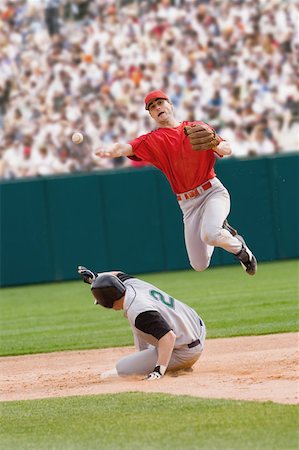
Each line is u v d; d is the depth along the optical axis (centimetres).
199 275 7212
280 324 4200
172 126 3203
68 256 7475
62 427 2170
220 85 8788
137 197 7544
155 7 9294
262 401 2280
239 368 2989
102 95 8575
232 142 8431
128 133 8300
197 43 9069
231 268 7700
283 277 6562
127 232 7538
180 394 2488
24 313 5666
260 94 8775
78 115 8375
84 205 7481
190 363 2919
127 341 4131
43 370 3453
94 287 2791
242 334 3962
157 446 1883
